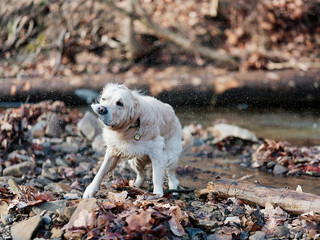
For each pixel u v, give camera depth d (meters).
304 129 7.48
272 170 5.35
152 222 2.95
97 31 11.32
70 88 8.68
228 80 8.96
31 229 3.17
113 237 2.82
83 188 4.38
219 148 6.38
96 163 5.29
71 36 11.16
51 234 3.16
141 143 3.84
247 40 11.43
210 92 8.99
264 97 8.99
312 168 5.21
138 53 10.84
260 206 3.60
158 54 10.90
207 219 3.40
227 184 3.80
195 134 7.19
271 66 10.33
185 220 3.27
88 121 6.45
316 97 8.89
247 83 8.92
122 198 3.51
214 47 11.33
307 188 4.59
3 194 3.78
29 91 8.45
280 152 5.83
